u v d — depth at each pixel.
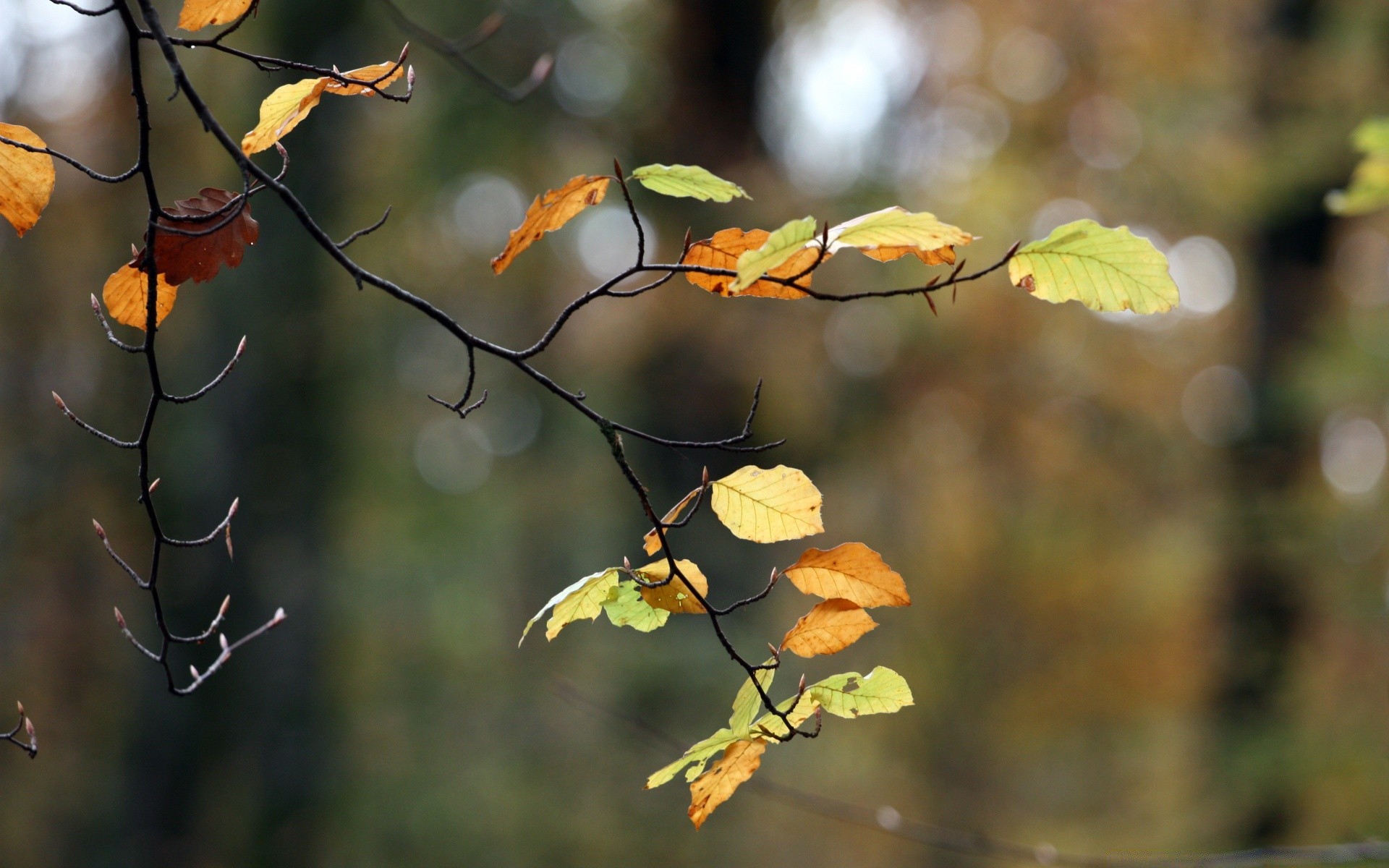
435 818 9.62
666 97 8.95
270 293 7.82
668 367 8.59
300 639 8.36
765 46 9.41
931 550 11.11
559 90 8.73
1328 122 7.13
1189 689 9.28
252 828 8.12
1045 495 10.29
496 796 9.84
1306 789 6.72
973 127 9.23
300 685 8.38
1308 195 7.75
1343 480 8.19
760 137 9.37
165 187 8.16
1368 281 8.52
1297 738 7.03
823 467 9.31
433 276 10.06
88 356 9.09
